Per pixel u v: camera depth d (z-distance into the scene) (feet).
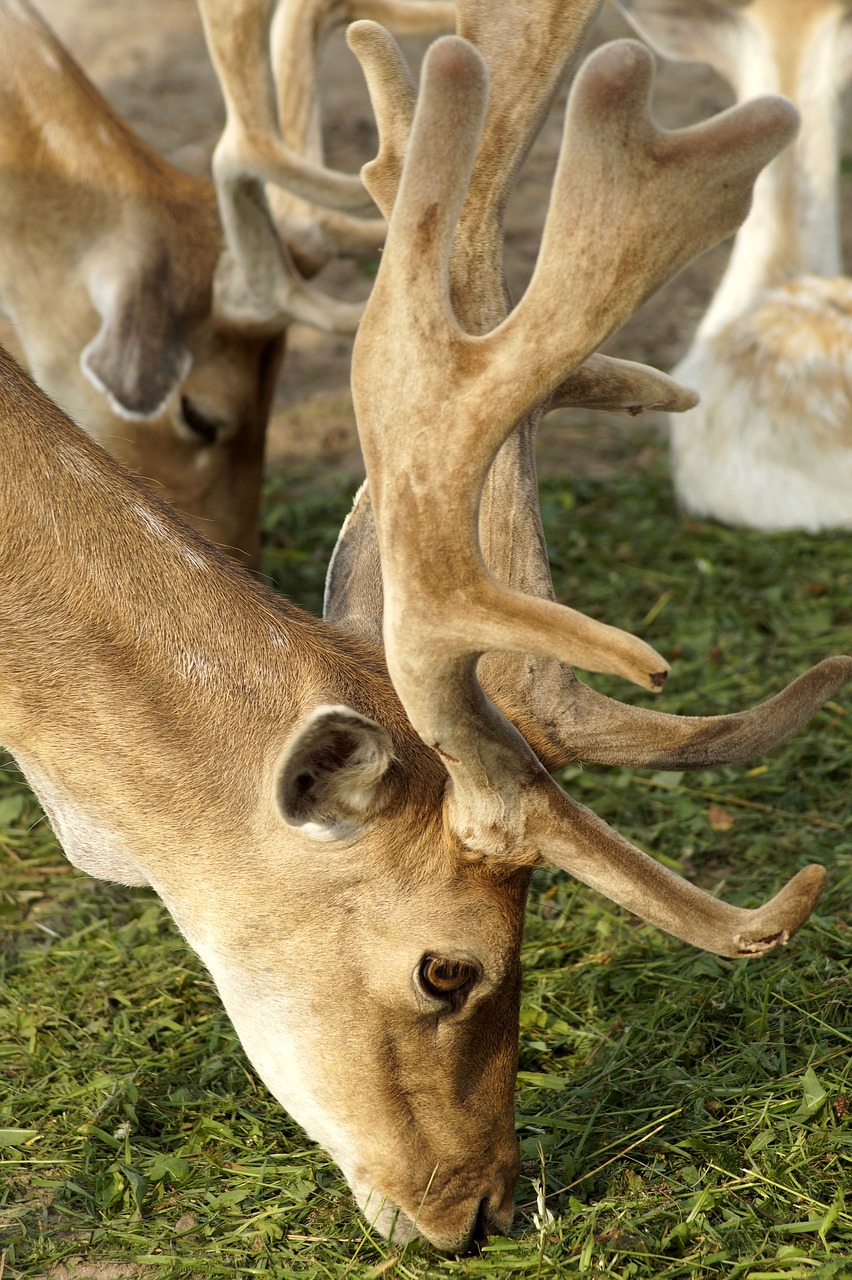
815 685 11.44
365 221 22.90
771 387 25.96
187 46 48.19
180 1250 12.15
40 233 21.20
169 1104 13.99
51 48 21.29
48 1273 12.01
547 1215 11.84
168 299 20.76
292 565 24.84
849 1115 12.95
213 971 11.75
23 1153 13.42
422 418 9.70
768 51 27.35
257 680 11.51
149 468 21.29
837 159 28.14
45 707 11.64
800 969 15.19
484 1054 11.46
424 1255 11.85
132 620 11.59
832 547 25.11
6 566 11.59
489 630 9.66
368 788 10.73
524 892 11.23
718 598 23.66
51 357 21.95
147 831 11.65
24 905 17.52
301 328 34.60
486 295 11.33
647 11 28.19
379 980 11.14
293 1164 13.11
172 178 22.25
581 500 27.25
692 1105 13.41
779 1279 11.25
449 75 9.05
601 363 12.10
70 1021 15.20
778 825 18.26
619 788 19.15
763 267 27.89
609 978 15.55
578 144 9.17
